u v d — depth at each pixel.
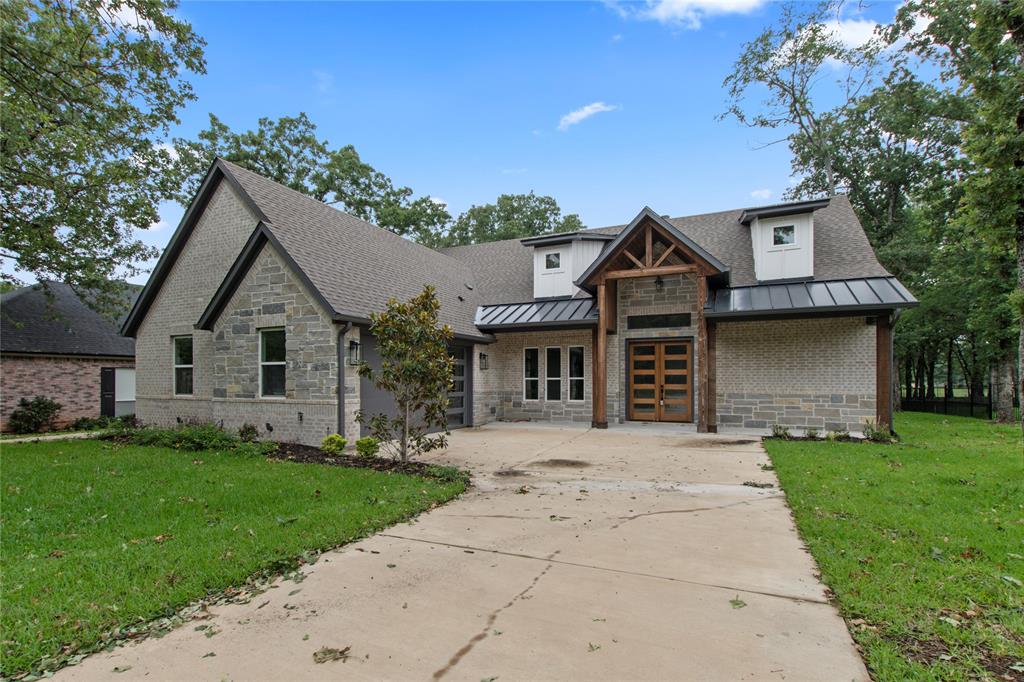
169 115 13.79
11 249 13.90
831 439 11.52
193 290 14.18
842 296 12.42
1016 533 4.93
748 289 13.91
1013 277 17.02
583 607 3.62
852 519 5.47
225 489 6.83
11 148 11.33
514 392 16.69
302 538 4.97
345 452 10.30
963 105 17.83
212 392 13.55
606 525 5.57
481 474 8.34
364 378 11.27
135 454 9.76
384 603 3.71
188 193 19.95
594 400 14.61
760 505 6.32
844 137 24.34
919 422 17.48
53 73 10.96
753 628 3.30
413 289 14.23
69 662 3.00
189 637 3.27
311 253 11.88
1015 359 17.77
